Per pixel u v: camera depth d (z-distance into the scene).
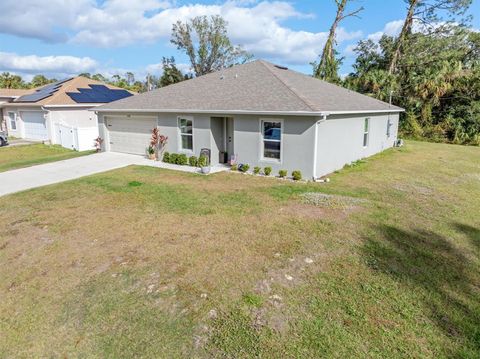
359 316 4.09
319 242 6.23
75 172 13.00
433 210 8.19
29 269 5.39
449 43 32.81
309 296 4.50
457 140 23.98
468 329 3.86
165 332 3.87
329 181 11.34
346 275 5.04
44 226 7.20
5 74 44.94
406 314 4.12
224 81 15.80
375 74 28.61
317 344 3.62
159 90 17.70
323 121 11.36
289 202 8.79
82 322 4.09
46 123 22.56
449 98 25.83
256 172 12.61
